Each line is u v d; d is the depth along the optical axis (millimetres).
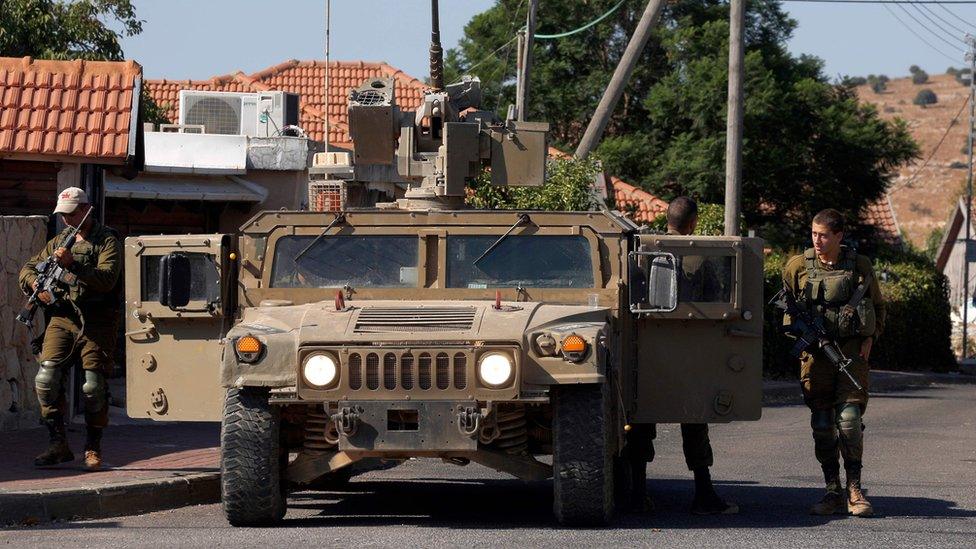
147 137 42875
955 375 62781
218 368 17672
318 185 23844
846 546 14773
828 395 17875
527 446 16547
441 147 20000
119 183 39906
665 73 81375
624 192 62812
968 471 24078
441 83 21672
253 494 15594
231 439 15555
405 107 70938
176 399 17797
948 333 69500
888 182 79312
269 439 15562
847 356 17609
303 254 17625
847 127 76625
